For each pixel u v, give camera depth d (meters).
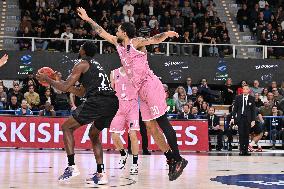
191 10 22.94
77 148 15.38
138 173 9.27
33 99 17.38
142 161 11.92
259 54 21.97
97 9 21.97
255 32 22.72
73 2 21.88
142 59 7.30
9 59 19.19
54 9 21.55
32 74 18.33
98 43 19.72
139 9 22.55
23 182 7.68
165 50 20.22
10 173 8.88
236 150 16.58
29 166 10.16
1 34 21.78
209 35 21.14
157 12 22.67
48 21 20.81
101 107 7.56
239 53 21.97
